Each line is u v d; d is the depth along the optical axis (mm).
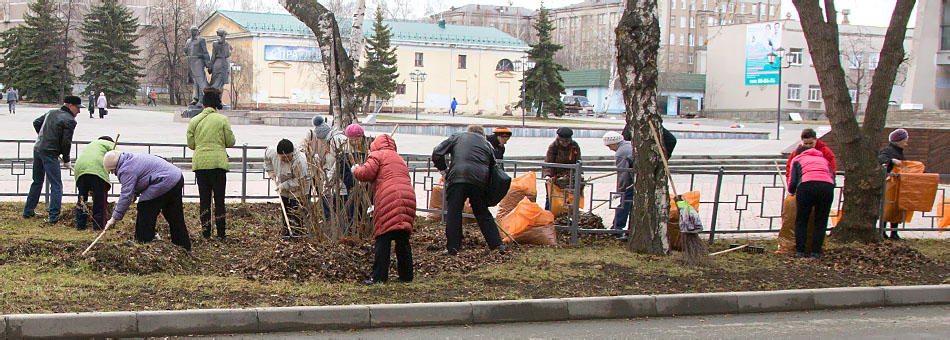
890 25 10633
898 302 7957
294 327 6484
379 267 7707
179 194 8797
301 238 9617
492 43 69625
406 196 7723
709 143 35000
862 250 9586
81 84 79438
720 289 7797
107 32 66188
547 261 8906
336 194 9234
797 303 7676
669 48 93562
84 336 6090
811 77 72812
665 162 9531
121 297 6766
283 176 9914
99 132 30297
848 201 10742
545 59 59969
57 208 10664
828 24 10633
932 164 22047
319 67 63062
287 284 7441
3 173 17219
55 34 65375
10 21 85375
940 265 9320
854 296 7840
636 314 7266
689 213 9000
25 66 65188
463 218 11367
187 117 39750
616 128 41531
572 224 10305
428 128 36312
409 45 66750
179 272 7902
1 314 6051
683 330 6797
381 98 61219
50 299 6562
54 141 10656
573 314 7113
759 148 31078
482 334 6555
